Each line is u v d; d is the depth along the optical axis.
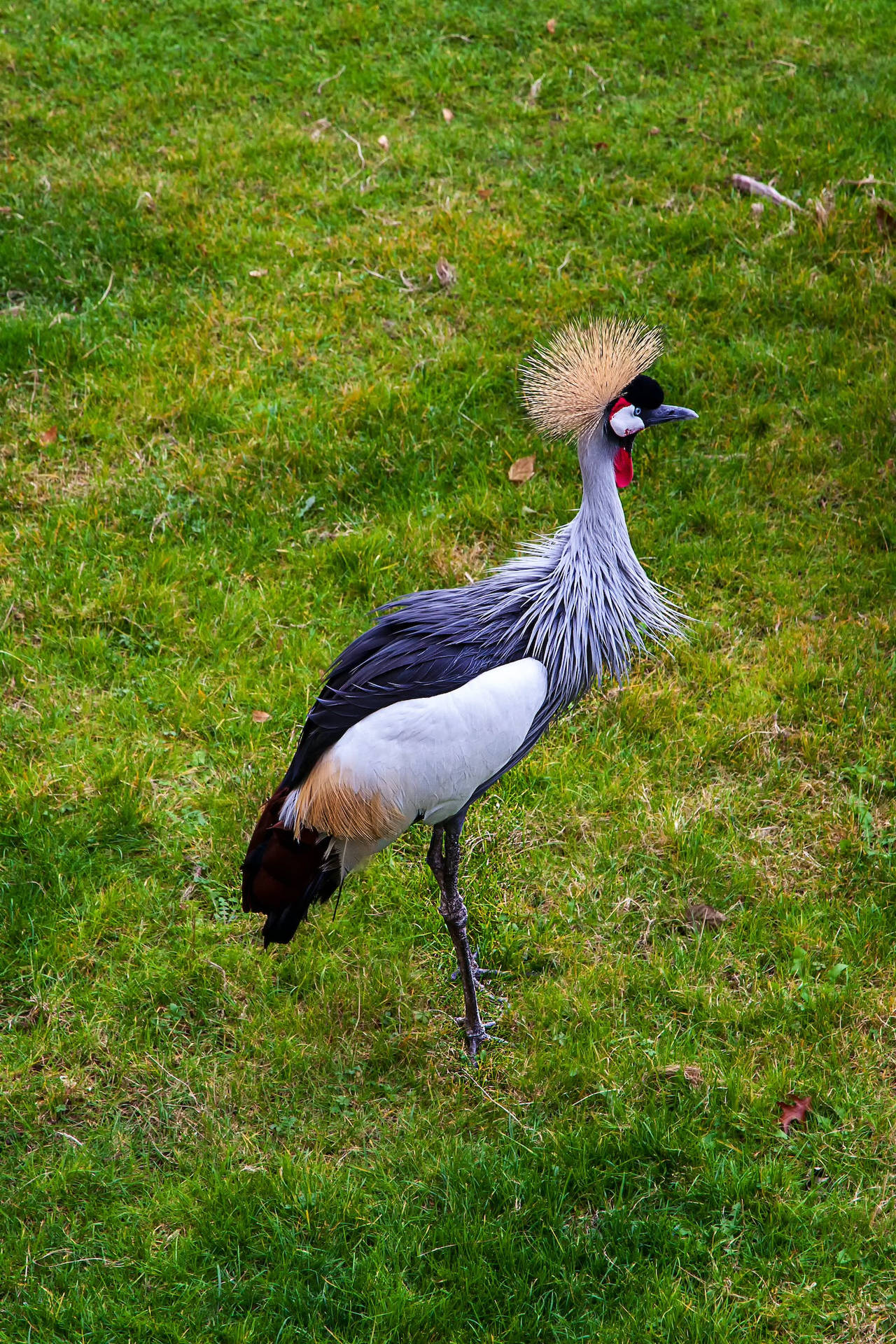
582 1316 6.01
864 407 11.35
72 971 7.52
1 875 7.94
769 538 10.48
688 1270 6.25
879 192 13.80
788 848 8.41
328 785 6.36
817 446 11.10
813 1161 6.70
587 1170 6.62
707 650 9.73
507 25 16.78
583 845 8.39
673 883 8.18
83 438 11.13
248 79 15.65
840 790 8.80
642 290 12.59
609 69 16.08
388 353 11.95
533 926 7.96
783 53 16.41
